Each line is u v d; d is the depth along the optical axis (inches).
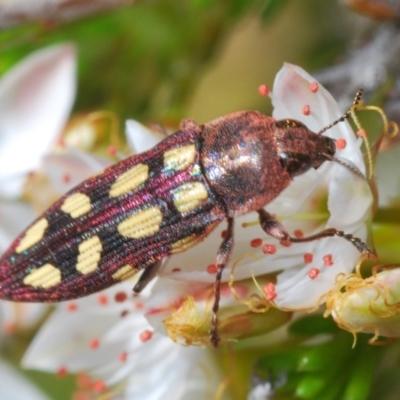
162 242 2.2
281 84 2.2
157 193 2.2
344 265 2.2
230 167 2.2
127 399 2.4
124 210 2.2
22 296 2.3
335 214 2.2
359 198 2.2
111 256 2.2
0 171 2.7
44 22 2.6
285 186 2.2
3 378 2.7
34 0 2.6
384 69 2.4
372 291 2.1
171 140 2.3
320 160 2.2
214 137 2.3
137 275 2.4
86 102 2.8
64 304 2.4
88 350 2.4
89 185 2.3
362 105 2.3
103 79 2.8
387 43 2.5
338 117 2.2
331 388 2.3
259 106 2.8
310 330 2.3
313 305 2.2
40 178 2.6
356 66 2.5
